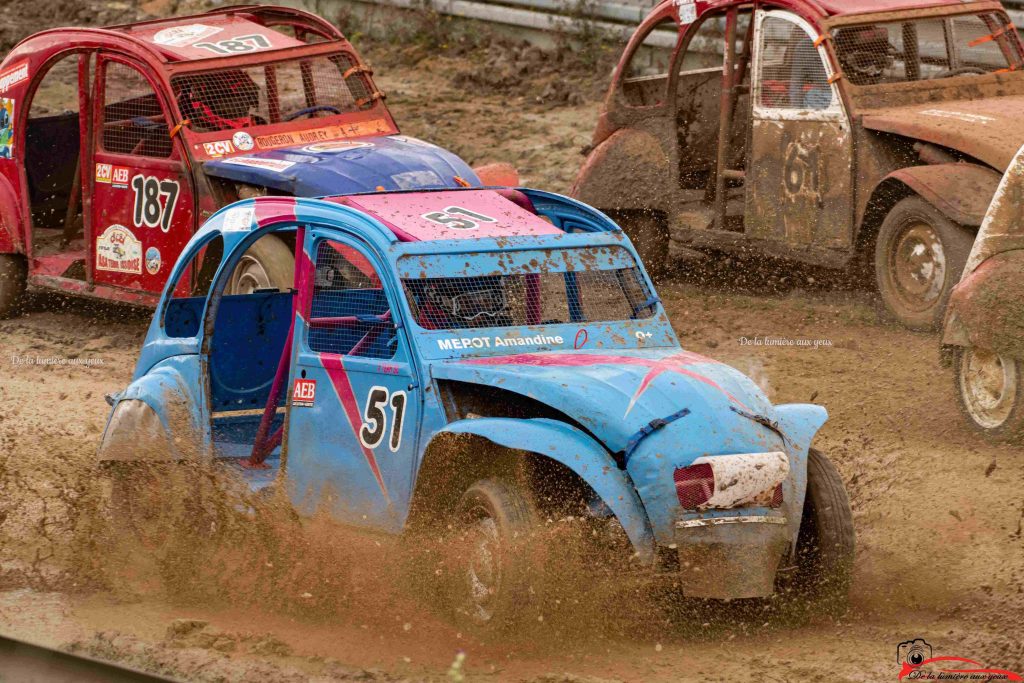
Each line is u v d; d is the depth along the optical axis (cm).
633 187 4338
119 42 3853
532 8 7312
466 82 7012
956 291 2859
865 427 2967
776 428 1931
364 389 2111
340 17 8062
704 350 3634
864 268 3862
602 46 6925
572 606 1881
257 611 2081
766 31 3950
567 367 2000
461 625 1933
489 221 2292
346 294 2206
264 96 3972
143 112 3944
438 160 3756
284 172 3572
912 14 3872
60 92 6719
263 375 2597
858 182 3766
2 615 2066
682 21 4216
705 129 4484
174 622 1959
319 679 1755
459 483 2000
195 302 2573
